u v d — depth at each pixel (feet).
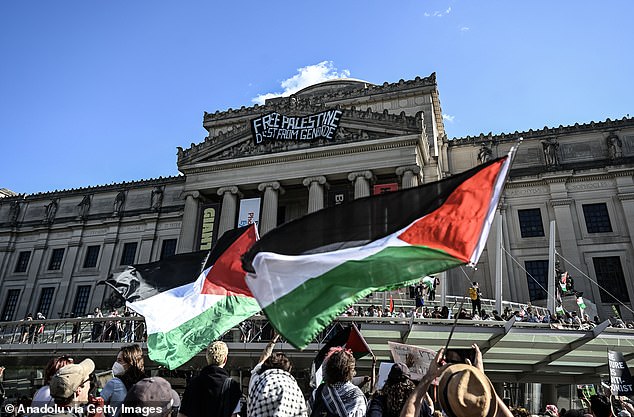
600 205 153.99
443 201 22.22
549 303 97.76
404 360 29.32
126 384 22.65
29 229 218.79
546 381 80.79
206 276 34.30
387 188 139.64
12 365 89.40
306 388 74.33
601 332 59.62
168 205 201.98
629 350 64.44
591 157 159.74
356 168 142.61
